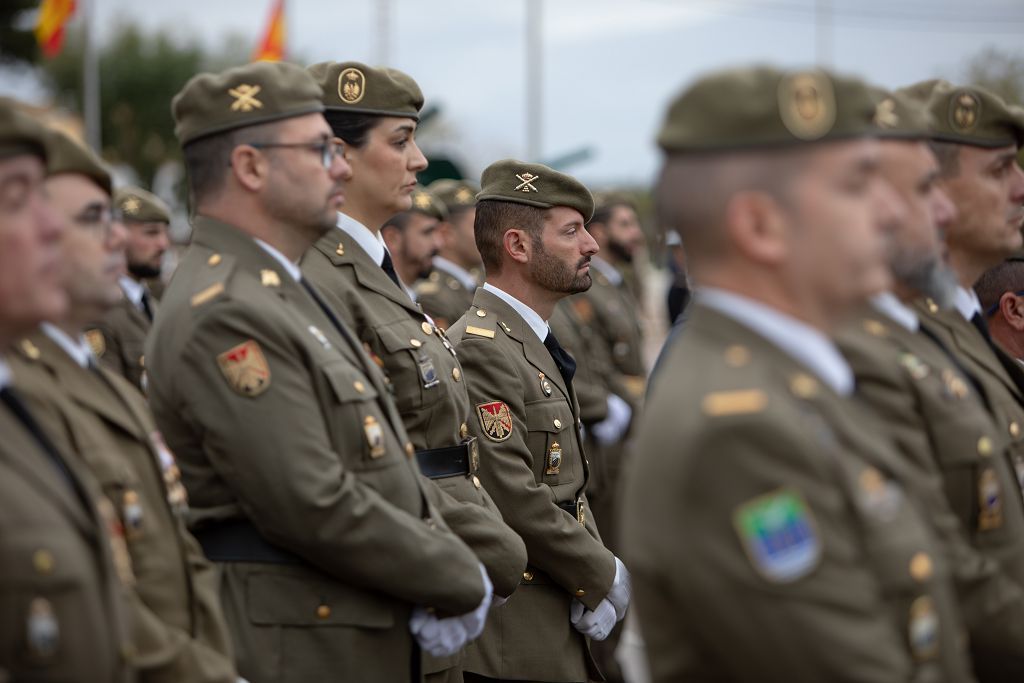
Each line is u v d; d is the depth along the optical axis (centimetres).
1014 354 1130
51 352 731
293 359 829
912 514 565
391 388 955
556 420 1167
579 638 1170
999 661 758
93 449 715
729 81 555
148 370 870
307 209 874
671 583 532
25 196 604
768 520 505
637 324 2427
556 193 1184
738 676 517
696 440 518
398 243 1811
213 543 857
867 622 512
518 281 1197
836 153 553
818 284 557
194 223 894
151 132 8712
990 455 784
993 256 967
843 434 547
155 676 702
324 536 812
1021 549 800
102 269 743
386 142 1056
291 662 840
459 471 1034
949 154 945
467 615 898
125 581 698
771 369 549
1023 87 5481
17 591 576
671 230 609
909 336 814
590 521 1208
